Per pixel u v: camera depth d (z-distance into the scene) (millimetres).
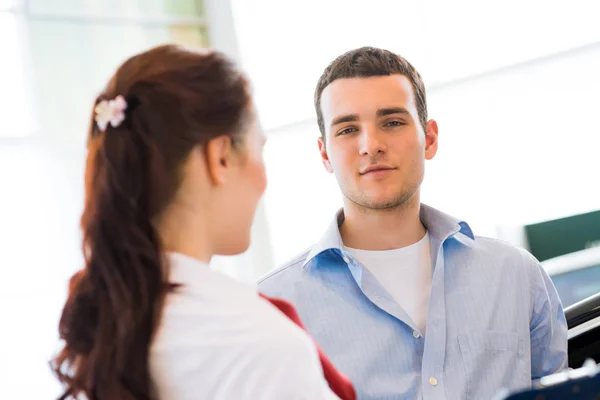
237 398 1001
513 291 1981
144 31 5676
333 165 1938
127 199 1029
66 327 1065
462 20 5668
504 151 5582
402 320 1910
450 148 5734
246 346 1006
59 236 5188
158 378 1027
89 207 1058
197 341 1016
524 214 5566
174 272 1054
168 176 1051
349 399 1158
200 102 1050
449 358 1906
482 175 5668
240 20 6121
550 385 961
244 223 1134
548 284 2045
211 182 1082
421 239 1995
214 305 1037
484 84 5582
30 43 5230
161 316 1024
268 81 6176
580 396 969
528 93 5465
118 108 1044
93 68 5426
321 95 1958
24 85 5207
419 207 2059
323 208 6129
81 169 5297
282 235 6184
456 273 1997
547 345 1988
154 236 1039
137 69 1068
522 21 5484
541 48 5445
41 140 5207
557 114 5398
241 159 1103
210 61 1083
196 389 1016
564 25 5371
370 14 5945
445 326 1915
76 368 1062
